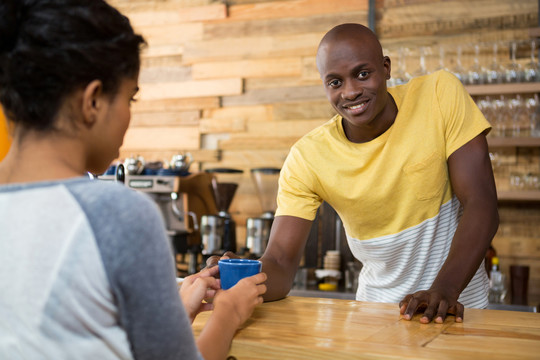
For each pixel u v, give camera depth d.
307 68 3.76
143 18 4.14
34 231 0.64
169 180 3.28
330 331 1.02
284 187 1.65
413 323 1.10
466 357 0.86
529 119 3.19
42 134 0.69
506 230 3.27
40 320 0.63
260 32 3.88
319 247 3.49
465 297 1.61
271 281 1.37
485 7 3.38
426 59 3.33
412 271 1.65
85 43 0.67
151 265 0.65
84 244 0.63
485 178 1.48
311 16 3.77
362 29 1.47
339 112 1.51
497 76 3.13
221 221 3.35
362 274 1.81
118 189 0.67
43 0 0.66
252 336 0.98
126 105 0.74
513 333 1.02
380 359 0.86
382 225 1.62
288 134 3.79
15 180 0.69
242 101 3.90
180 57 4.05
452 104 1.54
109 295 0.64
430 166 1.53
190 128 4.00
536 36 3.12
